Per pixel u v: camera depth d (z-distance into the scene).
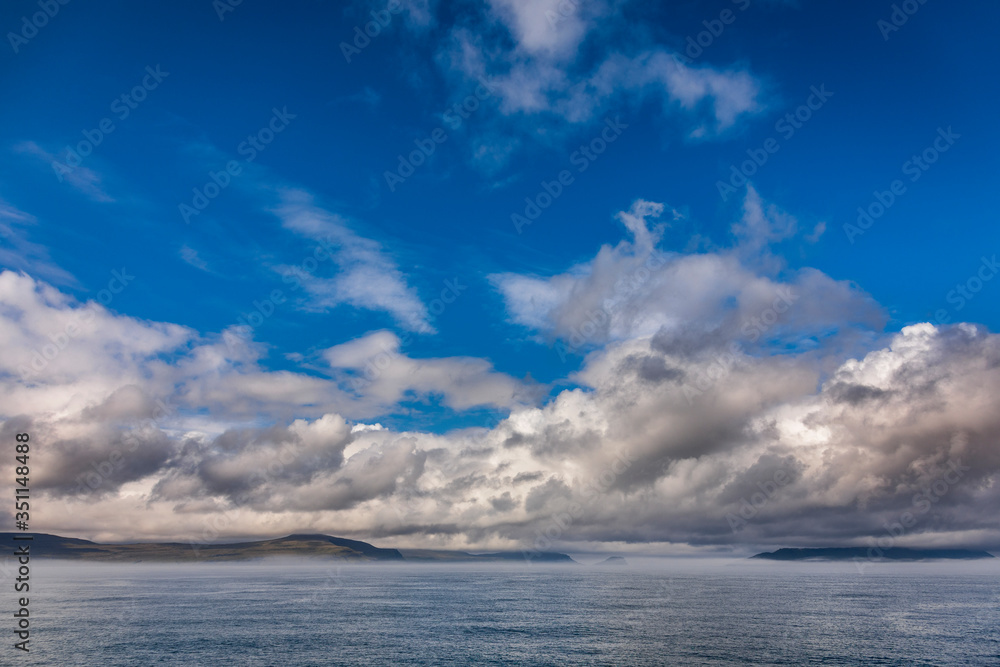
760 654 91.50
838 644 100.19
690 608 162.75
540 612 152.50
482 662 85.81
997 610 152.62
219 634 110.50
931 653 92.12
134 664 83.75
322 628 119.25
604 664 84.31
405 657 89.31
